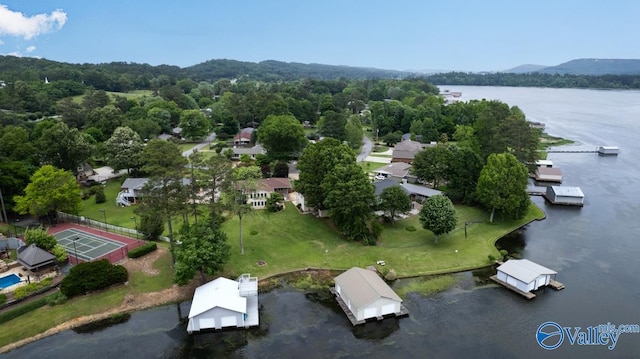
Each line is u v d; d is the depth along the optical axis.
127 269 58.97
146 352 44.62
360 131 147.88
